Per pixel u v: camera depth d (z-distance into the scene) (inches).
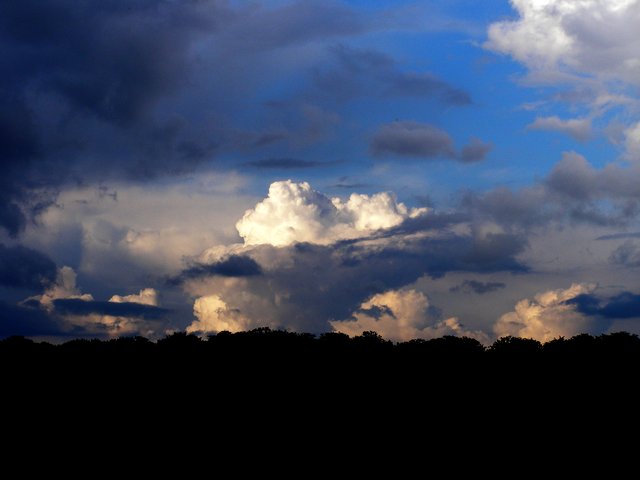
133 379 4904.0
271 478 4212.6
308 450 4424.2
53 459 4239.7
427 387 4862.2
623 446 4335.6
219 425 4576.8
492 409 4658.0
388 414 4672.7
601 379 4800.7
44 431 4446.4
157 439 4451.3
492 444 4424.2
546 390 4751.5
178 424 4574.3
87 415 4589.1
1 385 4734.3
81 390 4773.6
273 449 4421.8
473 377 4911.4
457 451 4407.0
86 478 4106.8
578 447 4352.9
